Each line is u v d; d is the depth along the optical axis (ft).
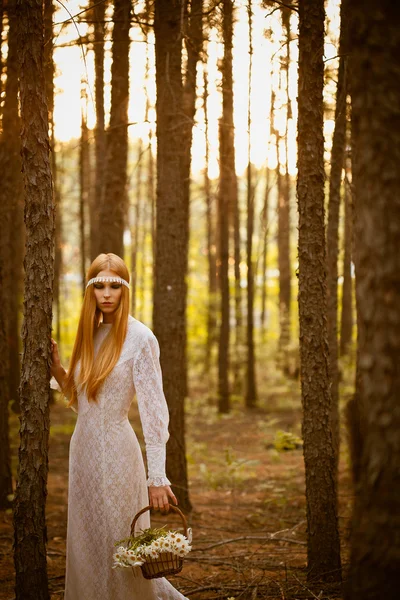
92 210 37.99
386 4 6.36
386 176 6.29
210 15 15.52
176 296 18.40
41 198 9.89
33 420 9.82
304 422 12.08
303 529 16.83
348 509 17.35
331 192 17.35
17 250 32.04
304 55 11.60
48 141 10.05
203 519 18.25
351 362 34.91
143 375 9.65
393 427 6.22
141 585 9.70
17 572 9.79
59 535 16.30
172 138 18.20
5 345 18.24
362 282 6.47
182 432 18.80
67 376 10.08
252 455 28.71
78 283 66.90
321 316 11.87
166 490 9.41
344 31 13.91
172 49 17.61
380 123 6.34
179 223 18.43
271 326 70.23
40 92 9.92
